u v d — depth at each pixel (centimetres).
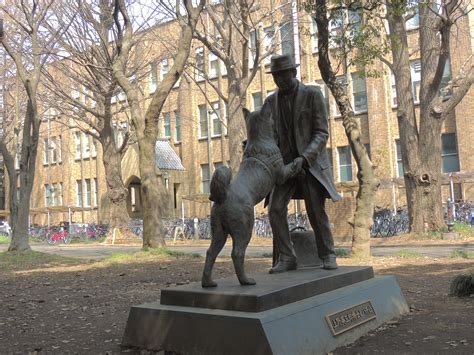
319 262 632
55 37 2283
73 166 4672
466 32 2361
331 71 1280
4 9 1916
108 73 2592
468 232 2031
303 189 605
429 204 2023
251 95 3409
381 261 1238
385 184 2706
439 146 2039
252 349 421
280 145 608
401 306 629
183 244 2617
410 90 2064
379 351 475
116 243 2933
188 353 463
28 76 1956
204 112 3775
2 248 2877
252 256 1556
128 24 1722
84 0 2388
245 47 2139
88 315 762
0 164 5375
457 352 474
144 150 1627
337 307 508
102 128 3083
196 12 1598
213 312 458
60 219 4744
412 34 2811
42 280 1216
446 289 829
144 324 507
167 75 1616
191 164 3794
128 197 3941
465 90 1992
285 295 476
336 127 3077
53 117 3269
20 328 693
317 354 450
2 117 3161
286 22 2288
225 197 493
